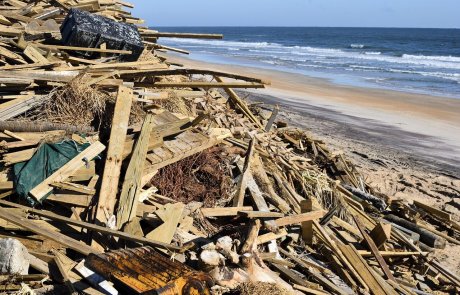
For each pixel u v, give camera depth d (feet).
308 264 22.62
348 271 23.15
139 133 22.95
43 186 18.84
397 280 24.22
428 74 123.75
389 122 64.08
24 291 14.65
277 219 22.21
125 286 15.66
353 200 30.48
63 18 35.88
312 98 78.84
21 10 34.22
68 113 22.33
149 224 19.95
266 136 35.06
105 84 24.52
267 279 18.58
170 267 15.71
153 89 28.09
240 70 116.37
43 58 26.12
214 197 24.11
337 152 37.55
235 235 20.53
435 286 25.57
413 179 40.78
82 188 19.47
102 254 15.75
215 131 27.25
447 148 52.90
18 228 17.31
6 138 20.22
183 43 270.05
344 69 132.46
